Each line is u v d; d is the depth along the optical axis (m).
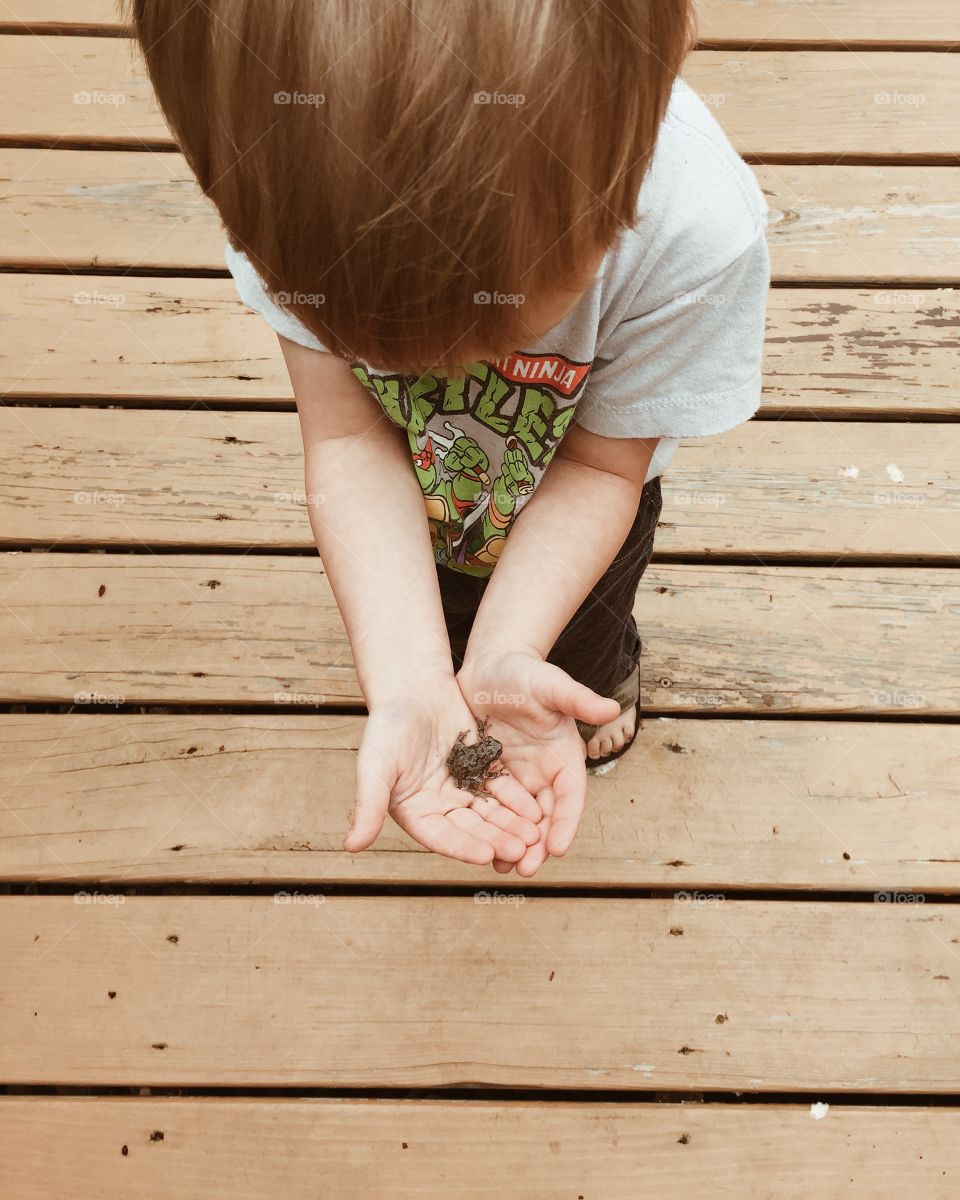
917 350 1.27
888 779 1.13
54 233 1.31
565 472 0.85
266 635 1.18
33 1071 1.06
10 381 1.26
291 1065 1.06
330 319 0.59
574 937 1.09
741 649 1.18
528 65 0.51
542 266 0.58
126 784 1.13
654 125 0.59
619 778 1.14
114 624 1.18
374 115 0.51
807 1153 1.04
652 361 0.78
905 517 1.21
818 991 1.08
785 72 1.38
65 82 1.37
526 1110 1.05
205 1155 1.04
